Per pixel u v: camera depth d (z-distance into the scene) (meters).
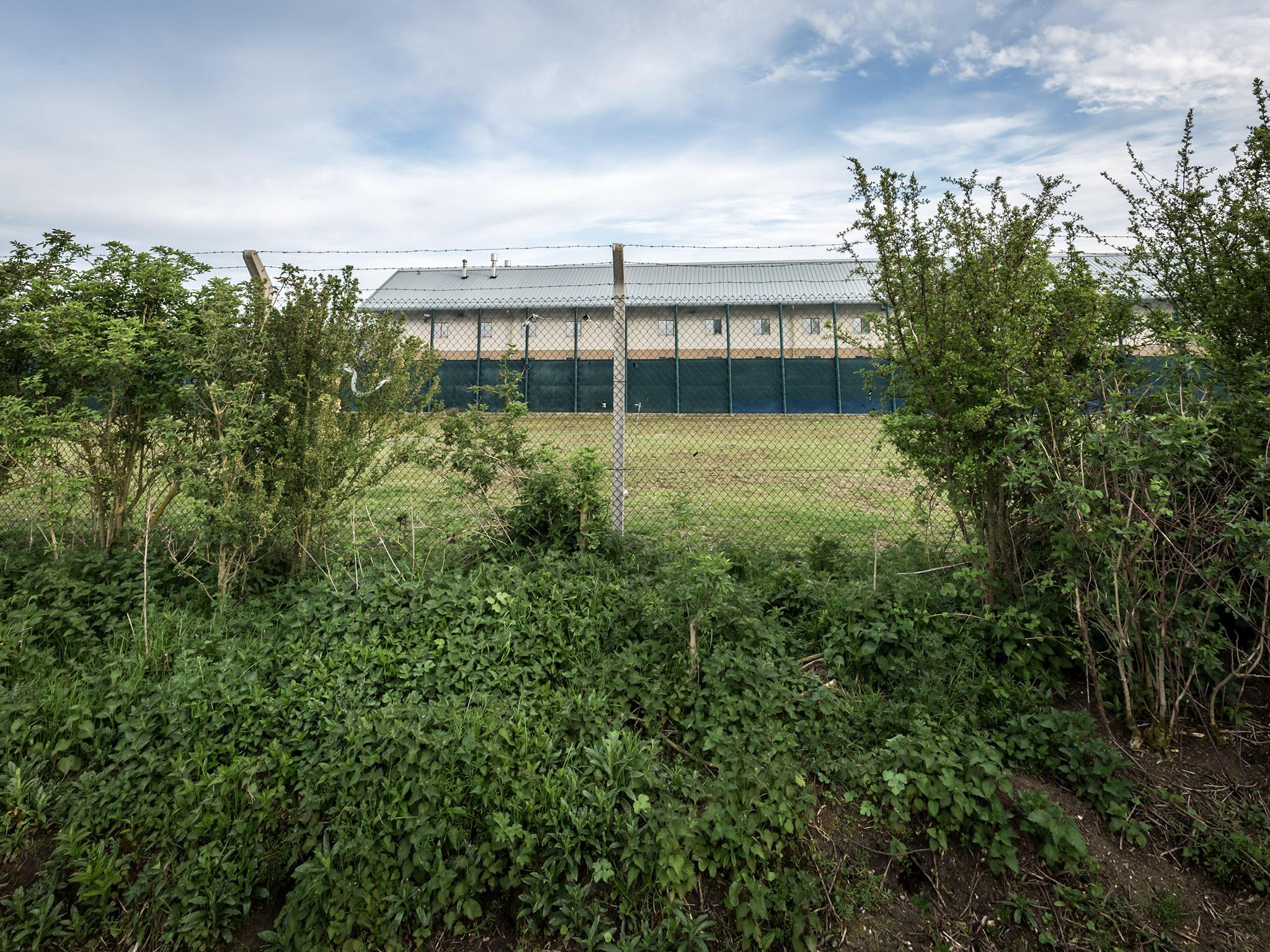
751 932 2.63
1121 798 3.02
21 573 4.89
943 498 4.66
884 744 3.36
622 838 2.82
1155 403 3.71
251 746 3.36
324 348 5.10
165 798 3.04
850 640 4.07
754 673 3.62
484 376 24.64
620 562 5.21
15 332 5.14
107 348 4.80
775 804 2.91
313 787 3.07
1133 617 3.38
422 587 4.38
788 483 10.28
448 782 2.99
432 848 2.79
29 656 3.90
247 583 4.97
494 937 2.68
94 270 5.21
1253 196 3.93
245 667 3.86
